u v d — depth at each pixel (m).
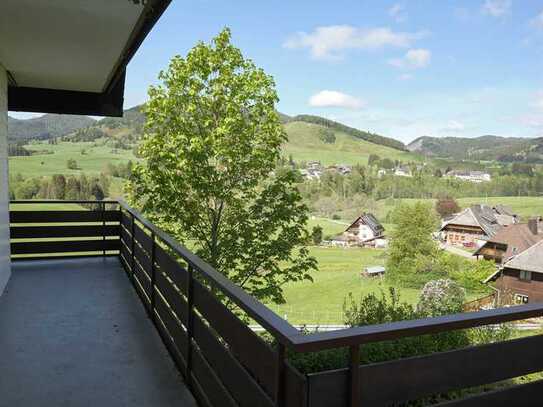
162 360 2.87
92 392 2.43
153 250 3.52
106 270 5.43
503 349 1.54
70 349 3.03
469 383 1.47
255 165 8.61
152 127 8.65
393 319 5.19
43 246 5.94
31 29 3.30
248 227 8.55
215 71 9.02
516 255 15.87
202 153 8.13
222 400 1.92
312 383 1.20
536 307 1.51
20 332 3.34
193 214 8.45
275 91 8.98
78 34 3.43
